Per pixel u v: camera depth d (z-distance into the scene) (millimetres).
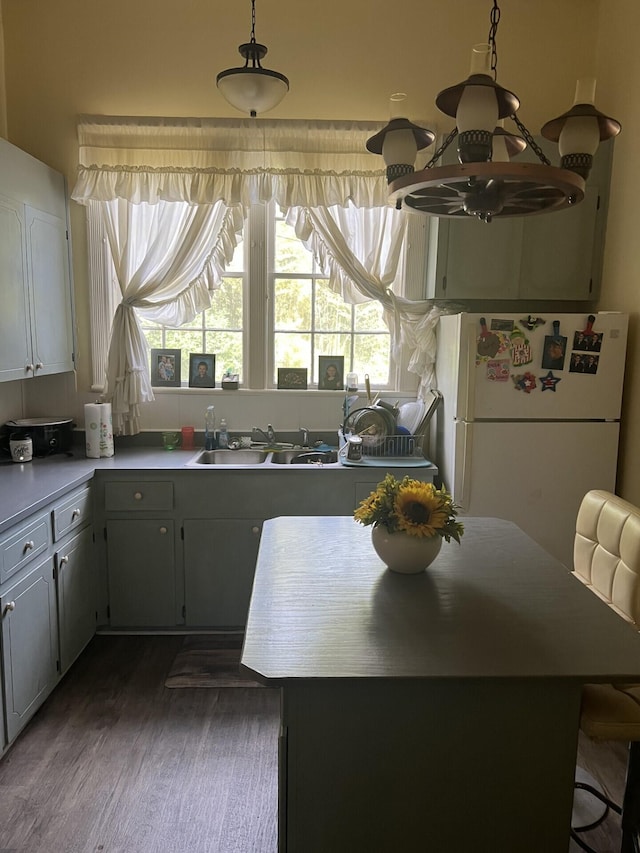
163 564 3020
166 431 3480
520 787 1442
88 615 2896
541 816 1457
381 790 1433
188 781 2133
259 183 3219
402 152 1565
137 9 3209
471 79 1346
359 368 3564
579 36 3307
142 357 3354
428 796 1439
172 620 3064
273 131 3199
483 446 2904
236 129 3186
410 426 3277
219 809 2012
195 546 3014
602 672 1344
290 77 3275
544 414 2898
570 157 1509
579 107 1485
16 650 2201
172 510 2980
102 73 3240
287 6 3230
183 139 3188
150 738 2350
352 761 1417
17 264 2730
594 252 3189
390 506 1838
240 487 2982
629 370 2986
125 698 2592
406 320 3369
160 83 3252
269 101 2492
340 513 3021
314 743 1407
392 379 3561
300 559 1981
